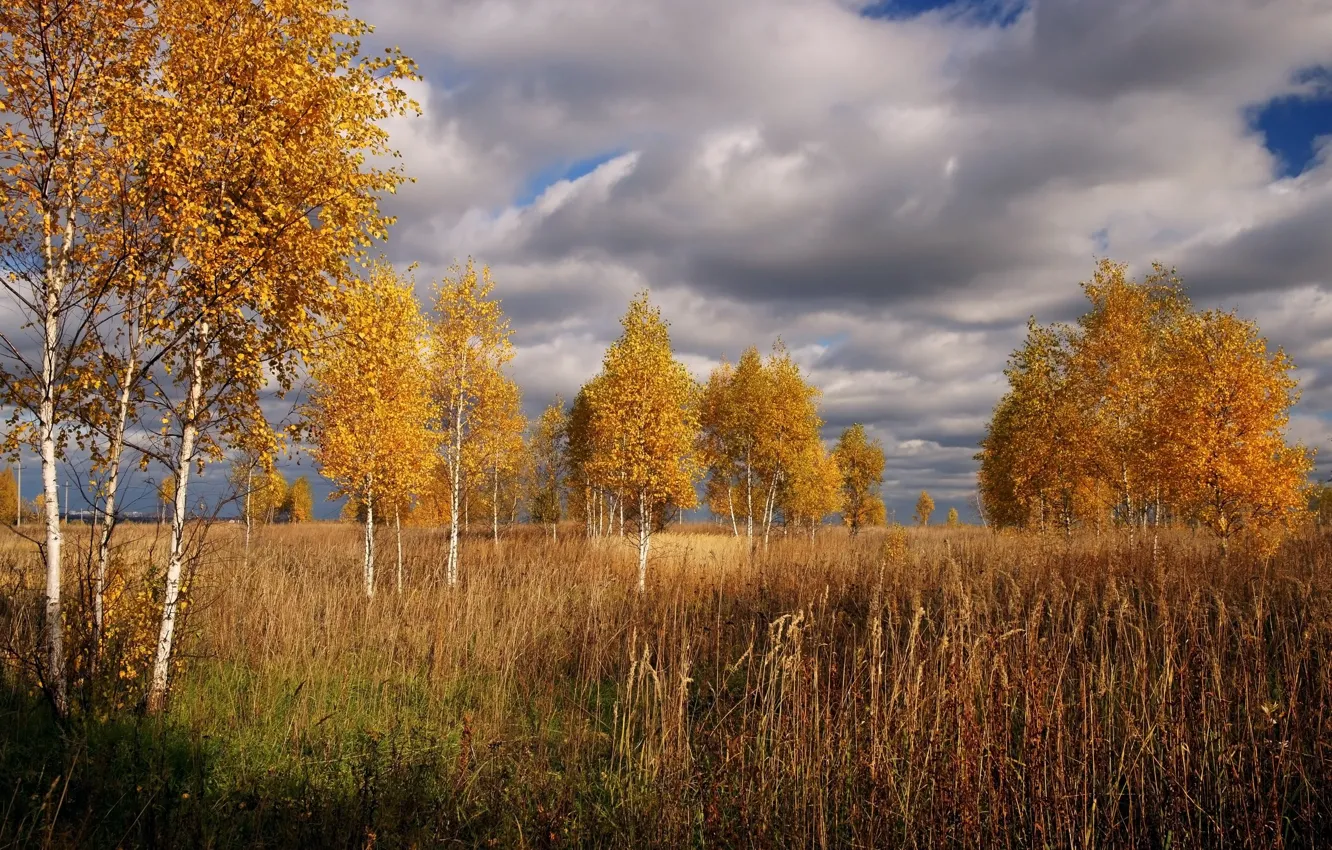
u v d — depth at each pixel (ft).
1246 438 48.88
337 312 26.17
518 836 15.11
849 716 17.17
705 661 27.07
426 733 20.53
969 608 19.31
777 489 108.37
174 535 22.09
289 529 118.21
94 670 20.72
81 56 21.12
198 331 22.80
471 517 125.08
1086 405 67.87
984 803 15.30
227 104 23.03
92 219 21.76
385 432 47.52
